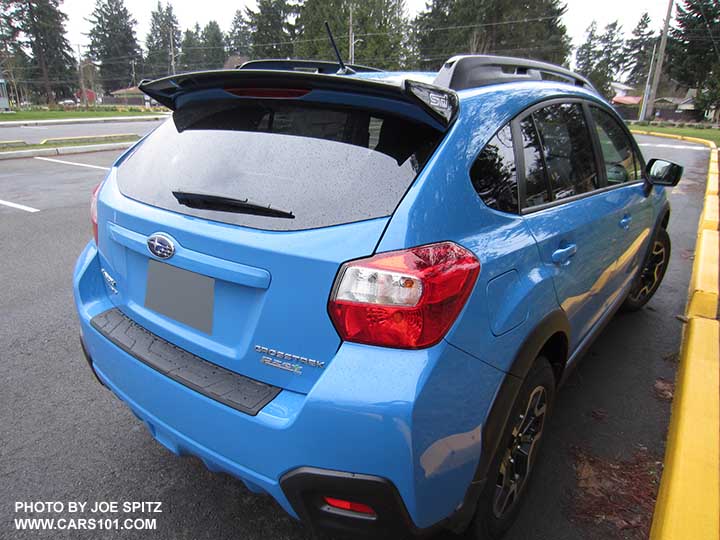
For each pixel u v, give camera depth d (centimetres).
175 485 226
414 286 136
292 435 141
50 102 7294
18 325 373
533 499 221
